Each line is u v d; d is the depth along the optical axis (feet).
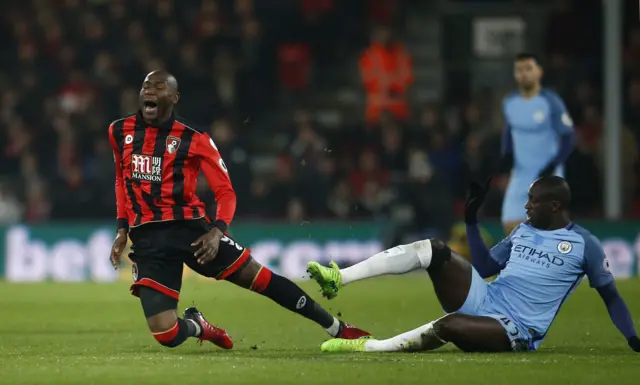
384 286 181.27
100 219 224.12
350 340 81.35
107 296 159.12
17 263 205.67
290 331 104.99
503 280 81.25
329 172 218.79
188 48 243.19
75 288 178.19
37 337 99.76
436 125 224.94
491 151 220.64
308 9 256.52
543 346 88.28
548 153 140.56
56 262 204.54
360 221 207.10
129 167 78.69
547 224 82.28
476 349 79.15
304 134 219.20
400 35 258.98
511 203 142.61
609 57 207.92
